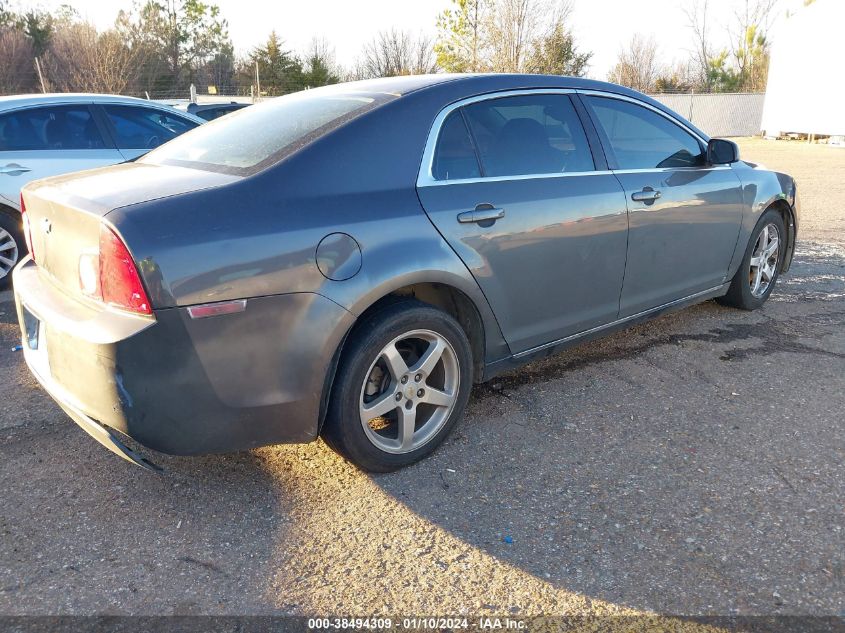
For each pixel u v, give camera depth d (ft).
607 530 8.11
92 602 7.01
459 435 10.41
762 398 11.58
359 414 8.72
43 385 8.60
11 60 108.58
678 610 6.85
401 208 8.83
